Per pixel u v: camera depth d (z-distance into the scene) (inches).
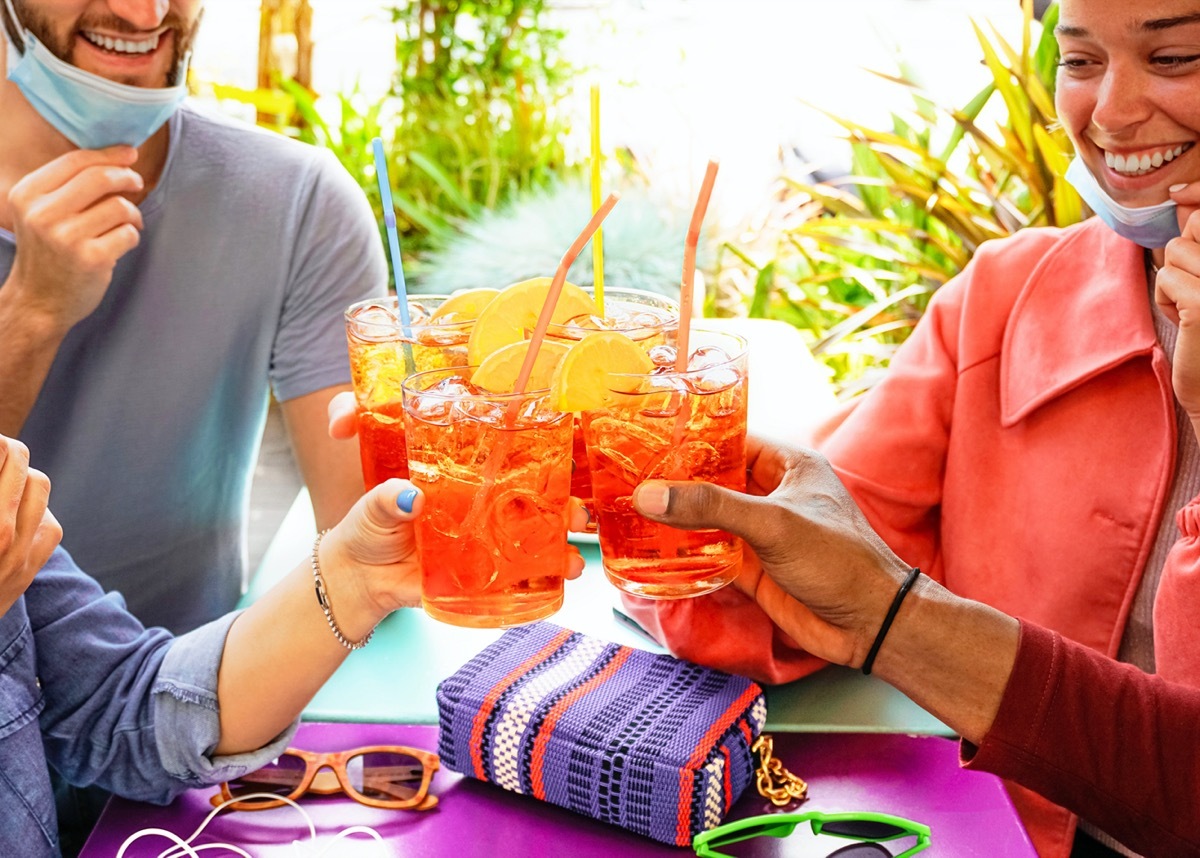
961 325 65.1
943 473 65.4
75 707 50.3
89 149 66.1
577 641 53.0
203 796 49.3
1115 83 53.8
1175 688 47.4
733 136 169.5
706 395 41.4
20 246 61.8
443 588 41.2
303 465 76.8
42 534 44.9
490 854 45.2
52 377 68.9
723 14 194.2
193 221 70.7
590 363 39.3
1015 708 46.6
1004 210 125.4
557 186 162.2
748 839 45.3
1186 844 46.8
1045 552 61.2
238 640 49.4
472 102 175.9
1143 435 59.1
